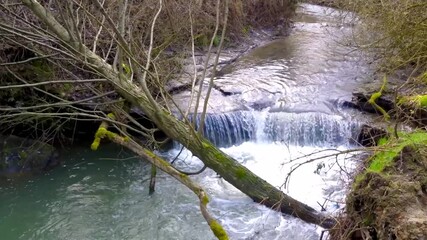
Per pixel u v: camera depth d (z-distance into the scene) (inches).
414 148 210.2
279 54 601.0
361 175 223.1
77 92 368.8
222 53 582.2
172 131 259.3
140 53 313.0
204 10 482.0
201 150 260.8
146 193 323.0
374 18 432.1
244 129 398.9
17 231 282.8
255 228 274.2
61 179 339.0
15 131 369.1
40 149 354.9
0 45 339.3
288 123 393.4
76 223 290.2
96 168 354.9
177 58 428.5
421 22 343.0
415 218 172.7
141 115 363.3
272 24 746.8
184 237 276.5
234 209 296.8
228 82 475.8
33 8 251.8
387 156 218.1
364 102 406.3
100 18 326.3
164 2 359.6
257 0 726.5
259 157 374.9
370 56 529.7
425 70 362.9
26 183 332.2
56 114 258.5
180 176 237.0
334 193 303.1
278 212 279.6
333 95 435.5
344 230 210.7
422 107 309.4
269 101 431.8
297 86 470.0
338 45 623.8
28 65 356.8
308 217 273.9
